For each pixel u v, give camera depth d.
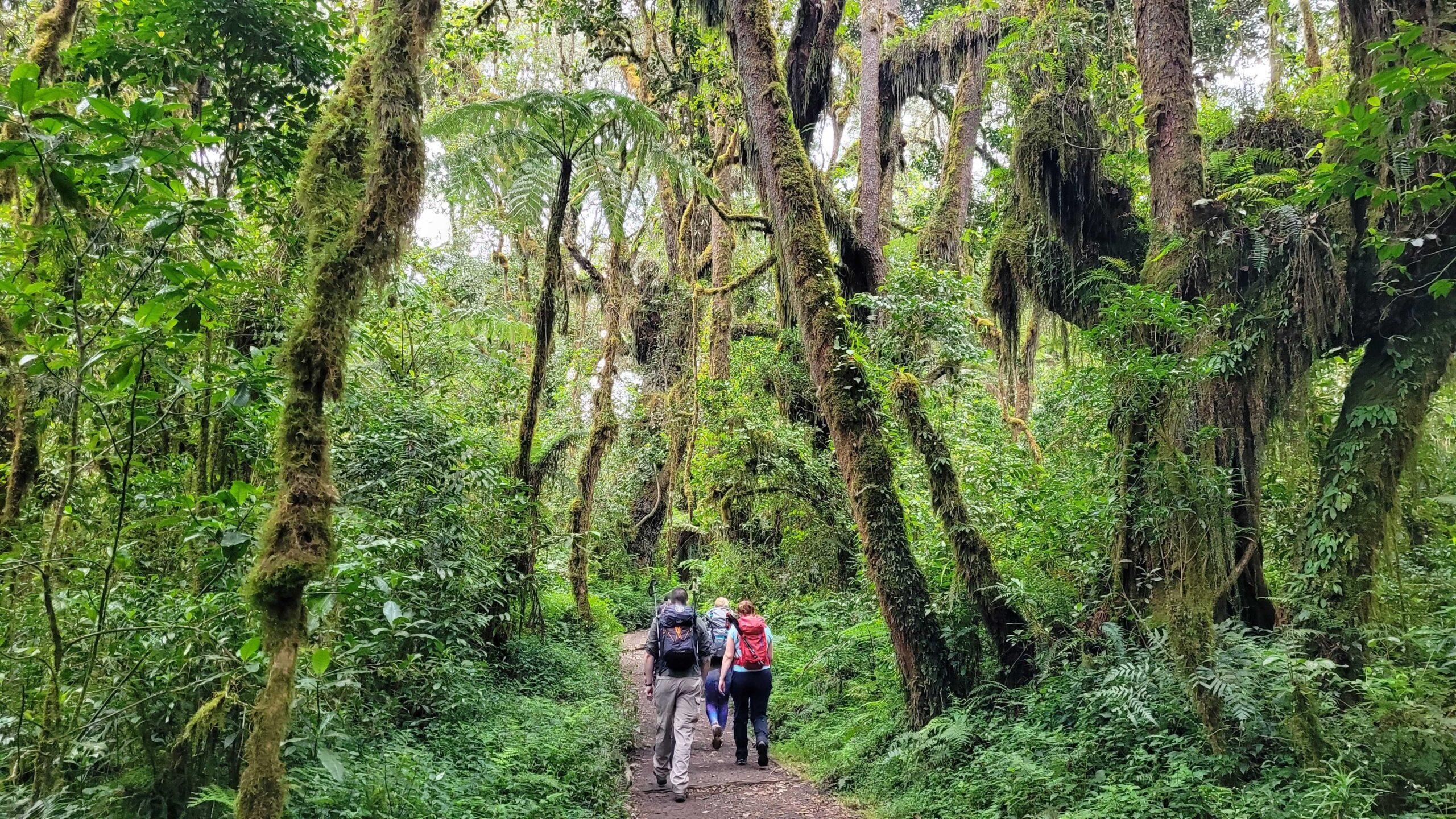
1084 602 6.99
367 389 8.05
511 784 5.28
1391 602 5.74
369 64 3.32
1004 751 5.77
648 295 22.22
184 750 3.60
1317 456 6.64
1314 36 11.08
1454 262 5.35
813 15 12.66
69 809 3.10
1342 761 4.30
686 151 13.88
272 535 2.71
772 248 12.18
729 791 6.70
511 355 12.42
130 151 3.37
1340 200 6.31
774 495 12.33
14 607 3.58
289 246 5.53
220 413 3.61
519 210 9.59
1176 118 7.05
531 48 17.16
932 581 8.01
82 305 3.71
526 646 9.57
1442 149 4.76
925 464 7.39
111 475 4.23
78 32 6.16
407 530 6.88
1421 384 5.91
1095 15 8.78
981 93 14.15
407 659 5.33
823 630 10.80
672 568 18.98
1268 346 6.48
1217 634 5.39
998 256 9.21
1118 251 8.36
